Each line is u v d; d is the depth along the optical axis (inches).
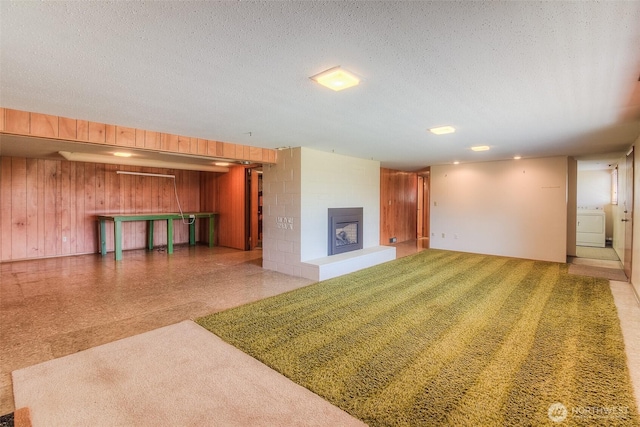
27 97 97.3
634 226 165.8
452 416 69.1
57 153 209.0
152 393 77.4
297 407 72.6
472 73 81.3
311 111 115.0
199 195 343.0
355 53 70.1
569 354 95.6
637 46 66.3
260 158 197.6
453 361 92.2
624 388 78.5
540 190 245.4
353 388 79.5
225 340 105.9
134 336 108.6
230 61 73.9
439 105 108.2
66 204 256.4
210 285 173.5
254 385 80.9
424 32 61.3
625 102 104.4
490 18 56.6
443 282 179.0
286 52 69.5
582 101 103.6
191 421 68.0
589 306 137.2
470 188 279.6
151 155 225.3
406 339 106.7
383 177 323.3
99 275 194.2
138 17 55.4
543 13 54.9
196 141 164.4
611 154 226.5
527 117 123.9
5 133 108.5
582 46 66.7
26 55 69.7
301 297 152.2
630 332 110.6
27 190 238.5
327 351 98.6
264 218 216.4
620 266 220.8
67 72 79.1
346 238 238.1
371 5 52.4
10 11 52.8
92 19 55.9
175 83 87.2
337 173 223.1
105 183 276.5
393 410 71.3
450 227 293.0
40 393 77.0
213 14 54.7
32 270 206.2
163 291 161.6
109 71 78.7
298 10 53.7
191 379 83.4
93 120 125.9
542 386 79.6
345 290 164.1
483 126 139.4
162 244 317.7
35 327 115.7
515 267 218.2
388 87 91.1
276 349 99.8
